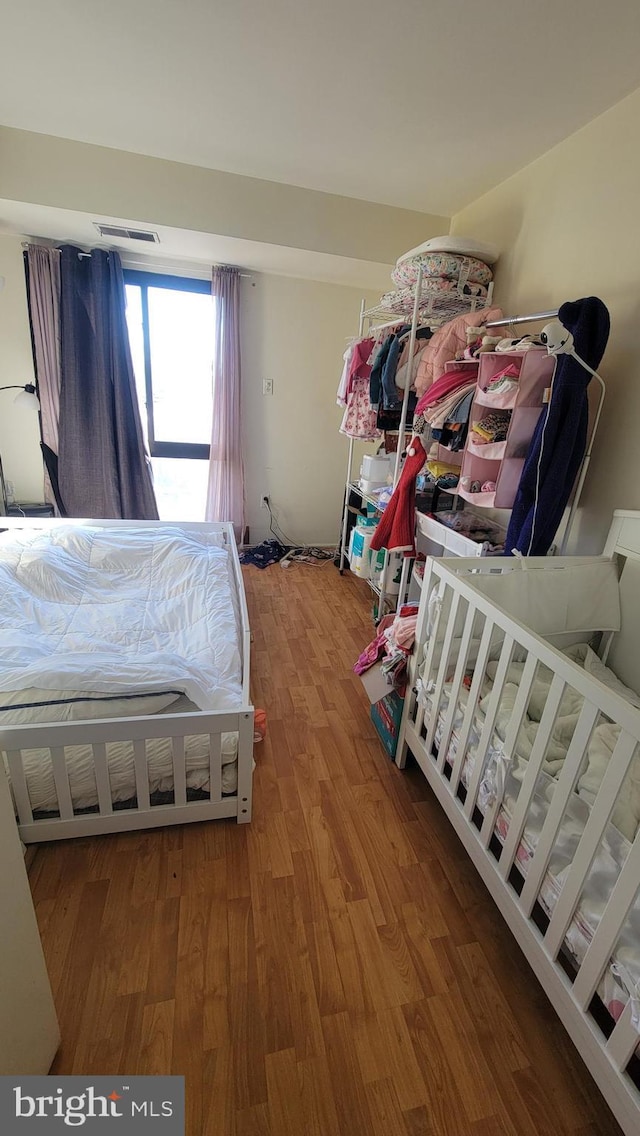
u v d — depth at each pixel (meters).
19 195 2.29
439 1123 0.88
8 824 0.72
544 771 1.10
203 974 1.08
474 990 1.09
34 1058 0.82
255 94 1.83
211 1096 0.90
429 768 1.48
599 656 1.70
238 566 2.36
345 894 1.28
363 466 3.15
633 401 1.60
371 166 2.28
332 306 3.46
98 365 3.01
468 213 2.58
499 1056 0.98
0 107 2.02
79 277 2.89
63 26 1.54
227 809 1.42
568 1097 0.93
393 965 1.13
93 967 1.08
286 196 2.54
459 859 1.40
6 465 3.22
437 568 1.45
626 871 0.74
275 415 3.64
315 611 2.97
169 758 1.33
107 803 1.30
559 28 1.40
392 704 1.75
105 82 1.82
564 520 1.90
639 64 1.49
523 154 2.04
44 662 1.32
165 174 2.39
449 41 1.49
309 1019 1.02
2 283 2.41
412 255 2.20
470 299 2.30
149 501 3.39
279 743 1.83
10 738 1.14
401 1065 0.96
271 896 1.26
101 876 1.27
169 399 3.42
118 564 2.21
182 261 3.10
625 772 0.75
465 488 1.97
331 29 1.48
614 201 1.66
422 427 2.50
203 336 3.34
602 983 0.82
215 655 1.63
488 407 1.86
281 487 3.88
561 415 1.52
